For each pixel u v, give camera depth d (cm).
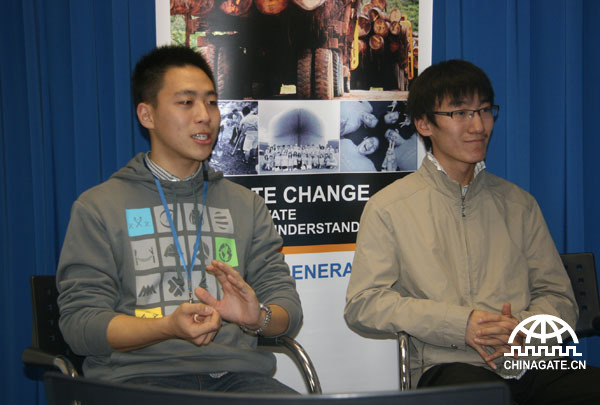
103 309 129
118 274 137
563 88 223
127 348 123
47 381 64
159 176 144
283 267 155
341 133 198
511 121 219
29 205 187
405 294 161
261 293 150
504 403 59
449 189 160
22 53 183
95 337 123
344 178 200
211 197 150
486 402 59
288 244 197
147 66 145
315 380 137
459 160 158
